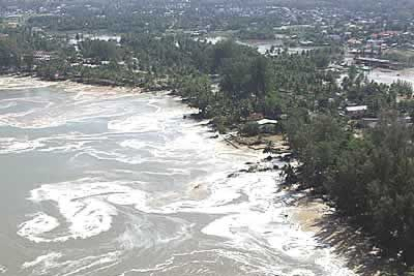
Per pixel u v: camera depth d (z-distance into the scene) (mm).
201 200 113250
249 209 108750
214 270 88812
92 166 132500
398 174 94812
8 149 145000
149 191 117812
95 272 88438
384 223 89875
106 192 117312
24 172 128625
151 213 107625
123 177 125562
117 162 135125
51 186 120625
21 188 119562
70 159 137125
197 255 92875
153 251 94188
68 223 103812
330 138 123000
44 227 102438
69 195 115812
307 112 161875
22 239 98250
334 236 97000
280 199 112688
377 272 86000
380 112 165375
